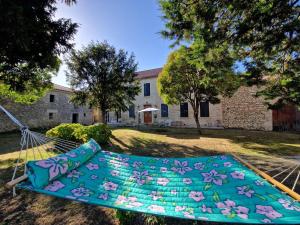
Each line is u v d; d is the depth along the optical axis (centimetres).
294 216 202
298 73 556
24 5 507
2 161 675
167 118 2261
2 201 384
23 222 316
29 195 407
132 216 283
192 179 314
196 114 1413
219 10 451
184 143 1024
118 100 1413
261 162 635
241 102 1836
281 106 594
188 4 464
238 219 203
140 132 1493
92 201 238
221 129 1819
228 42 479
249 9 424
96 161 370
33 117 1972
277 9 401
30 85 1062
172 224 309
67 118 2372
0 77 761
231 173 317
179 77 1286
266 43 463
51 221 319
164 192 278
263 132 1552
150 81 2394
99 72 1314
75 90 1370
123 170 349
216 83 1119
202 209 230
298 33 423
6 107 1747
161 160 389
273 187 270
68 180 284
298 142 1073
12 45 553
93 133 860
